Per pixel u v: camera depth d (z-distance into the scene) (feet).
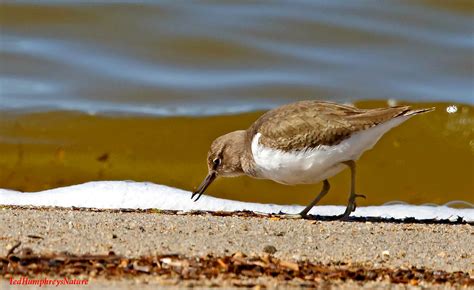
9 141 52.65
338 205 45.42
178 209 40.22
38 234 30.12
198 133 53.93
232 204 41.45
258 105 62.49
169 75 66.33
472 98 64.08
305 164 35.04
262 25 71.97
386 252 30.45
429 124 52.54
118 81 64.69
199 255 28.45
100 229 31.14
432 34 72.64
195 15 72.23
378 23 73.46
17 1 71.41
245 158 37.52
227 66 68.03
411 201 48.29
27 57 67.05
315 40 71.15
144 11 71.82
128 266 26.84
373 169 49.83
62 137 53.42
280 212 39.22
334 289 25.93
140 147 52.13
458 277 27.96
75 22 71.20
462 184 49.47
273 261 27.94
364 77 66.69
